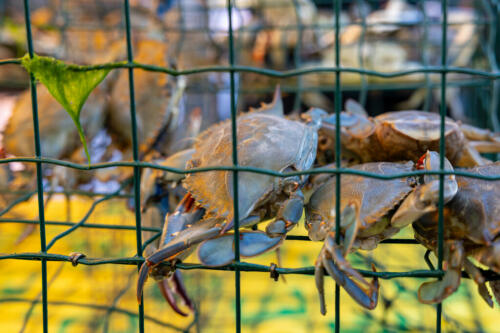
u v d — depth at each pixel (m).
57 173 0.62
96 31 0.87
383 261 0.65
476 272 0.38
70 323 0.60
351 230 0.38
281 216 0.40
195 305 0.60
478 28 0.71
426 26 0.68
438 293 0.37
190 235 0.40
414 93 0.98
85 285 0.66
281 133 0.44
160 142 0.65
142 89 0.63
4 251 0.67
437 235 0.40
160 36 0.71
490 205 0.38
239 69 0.35
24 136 0.61
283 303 0.64
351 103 0.57
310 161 0.44
